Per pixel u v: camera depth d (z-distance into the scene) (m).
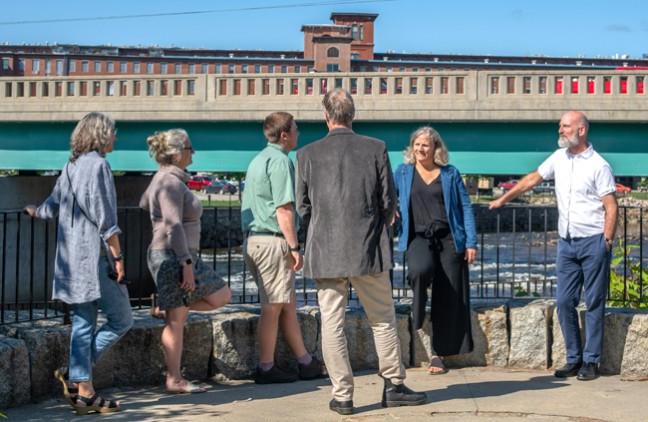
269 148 7.37
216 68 115.25
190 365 7.62
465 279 7.75
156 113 29.11
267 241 7.38
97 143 6.47
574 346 7.62
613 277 10.98
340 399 6.43
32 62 113.38
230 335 7.73
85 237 6.36
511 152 26.91
